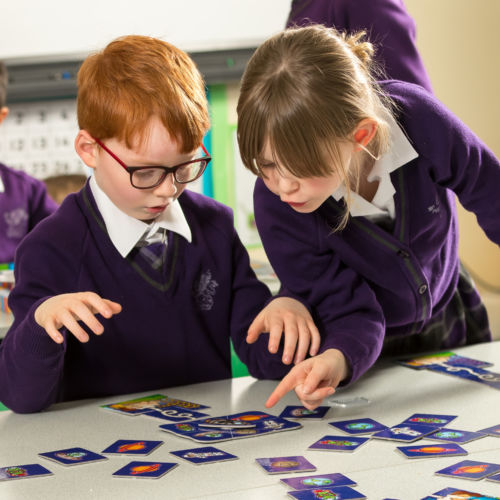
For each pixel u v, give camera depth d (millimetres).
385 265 1268
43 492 855
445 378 1253
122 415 1132
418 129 1207
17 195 2568
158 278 1290
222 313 1364
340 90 1014
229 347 1389
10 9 2992
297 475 875
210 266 1339
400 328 1410
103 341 1292
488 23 3125
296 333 1144
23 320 1148
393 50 1469
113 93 1065
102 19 3035
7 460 965
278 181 1032
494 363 1339
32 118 3113
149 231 1268
